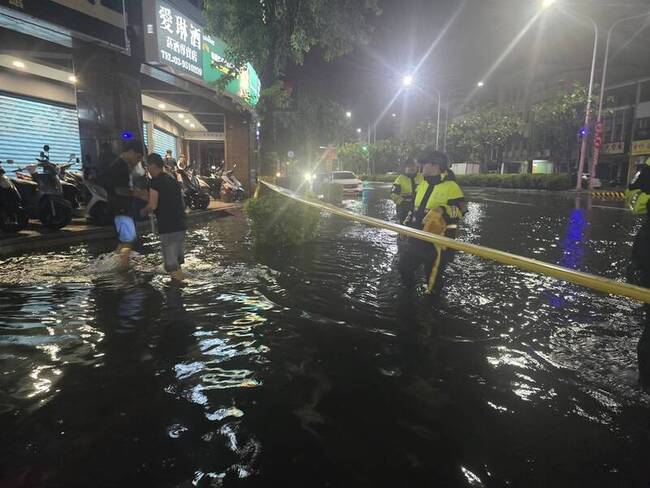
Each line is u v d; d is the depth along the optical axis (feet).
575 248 28.43
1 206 26.08
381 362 11.20
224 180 62.28
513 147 205.67
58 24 31.65
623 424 8.68
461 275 20.84
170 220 18.63
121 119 38.96
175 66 45.37
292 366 10.93
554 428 8.52
